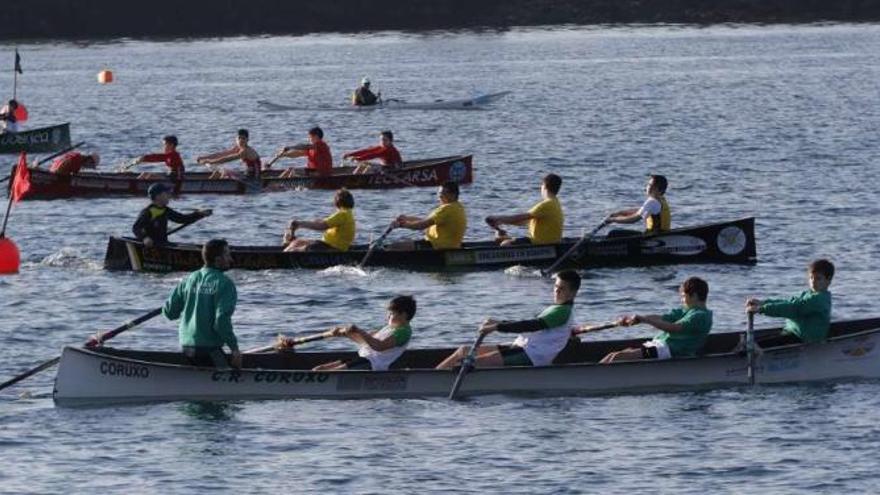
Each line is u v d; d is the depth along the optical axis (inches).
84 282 3659.0
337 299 3479.3
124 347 3046.3
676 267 3848.4
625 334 3144.7
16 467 2217.0
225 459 2251.5
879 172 5738.2
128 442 2329.0
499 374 2583.7
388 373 2573.8
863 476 2160.4
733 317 3262.8
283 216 4847.4
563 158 6565.0
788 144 6865.2
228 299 2529.5
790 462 2224.4
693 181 5654.5
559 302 2637.8
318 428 2401.6
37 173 5142.7
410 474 2186.3
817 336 2659.9
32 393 2623.0
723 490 2114.9
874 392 2583.7
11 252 3646.7
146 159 5251.0
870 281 3627.0
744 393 2591.0
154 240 3784.5
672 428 2395.4
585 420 2442.2
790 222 4559.5
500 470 2204.7
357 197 5255.9
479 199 5290.4
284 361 2694.4
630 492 2111.2
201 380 2544.3
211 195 5260.8
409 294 3531.0
